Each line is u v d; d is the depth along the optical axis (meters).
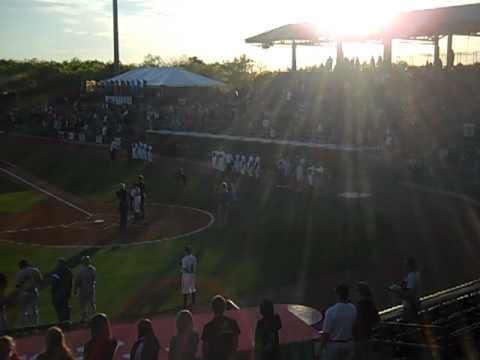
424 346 10.96
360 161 41.69
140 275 23.56
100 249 27.39
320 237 28.81
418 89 51.41
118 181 45.69
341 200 36.50
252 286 22.08
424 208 33.56
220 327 10.63
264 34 62.03
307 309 17.67
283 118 54.34
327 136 47.25
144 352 10.30
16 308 19.91
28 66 130.00
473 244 26.81
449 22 48.56
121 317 16.17
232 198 34.81
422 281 21.98
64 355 9.15
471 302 14.14
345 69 58.81
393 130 45.00
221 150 48.56
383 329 12.10
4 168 53.09
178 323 10.47
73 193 41.47
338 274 23.30
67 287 17.89
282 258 25.62
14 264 25.12
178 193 40.78
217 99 70.88
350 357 11.14
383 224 30.73
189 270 19.89
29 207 36.91
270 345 10.86
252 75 89.06
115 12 82.38
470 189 36.38
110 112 74.62
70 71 122.19
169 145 57.78
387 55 57.72
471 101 47.59
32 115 86.25
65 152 62.19
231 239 28.94
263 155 48.50
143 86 72.44
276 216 33.47
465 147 40.94
